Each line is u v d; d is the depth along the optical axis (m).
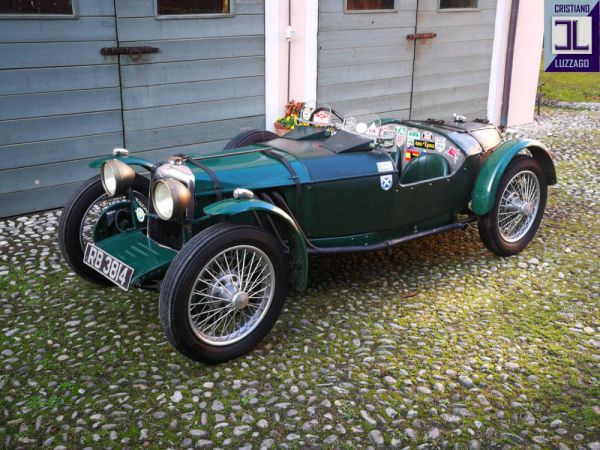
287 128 6.13
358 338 3.35
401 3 7.07
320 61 6.54
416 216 3.98
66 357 3.11
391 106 7.44
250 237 2.99
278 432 2.60
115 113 5.28
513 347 3.30
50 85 4.87
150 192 3.39
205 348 2.96
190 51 5.58
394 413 2.73
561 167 6.78
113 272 3.15
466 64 8.05
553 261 4.43
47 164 5.01
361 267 4.26
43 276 3.98
